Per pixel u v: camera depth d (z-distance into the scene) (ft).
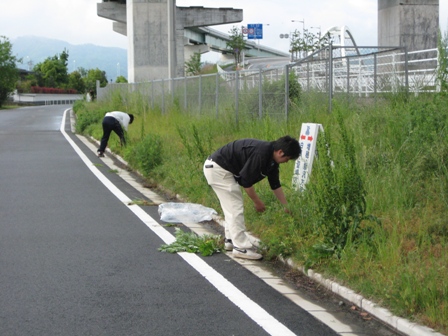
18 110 187.32
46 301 18.01
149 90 97.45
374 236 20.63
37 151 63.52
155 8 126.82
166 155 45.27
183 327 16.01
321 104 48.47
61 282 19.88
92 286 19.48
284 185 26.86
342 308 17.65
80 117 98.94
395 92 44.96
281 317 16.83
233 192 22.94
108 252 23.79
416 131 29.63
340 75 63.82
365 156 28.81
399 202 24.56
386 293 16.97
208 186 33.73
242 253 22.91
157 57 127.13
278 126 46.19
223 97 64.59
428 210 23.53
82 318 16.63
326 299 18.48
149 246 24.80
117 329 15.84
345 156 21.75
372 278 18.24
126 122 58.18
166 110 82.74
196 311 17.24
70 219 30.04
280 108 51.83
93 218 30.35
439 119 29.53
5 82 234.38
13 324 16.17
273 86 53.36
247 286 19.65
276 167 21.85
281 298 18.49
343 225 20.79
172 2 84.07
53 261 22.41
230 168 22.68
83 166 51.29
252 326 16.11
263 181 31.22
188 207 31.09
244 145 22.33
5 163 52.95
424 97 40.19
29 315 16.84
